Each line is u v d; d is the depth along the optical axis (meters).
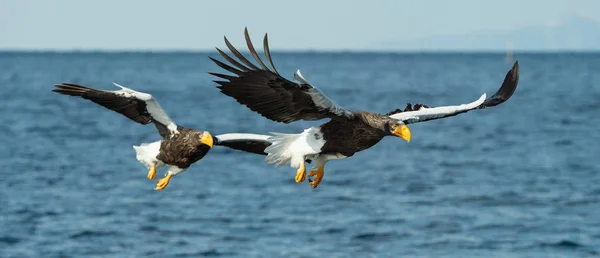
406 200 23.02
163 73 113.44
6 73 107.38
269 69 9.62
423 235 19.06
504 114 52.53
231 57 9.64
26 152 31.72
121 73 112.00
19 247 17.95
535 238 18.86
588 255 17.67
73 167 28.11
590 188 24.98
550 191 24.52
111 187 24.47
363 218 20.61
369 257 17.44
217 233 19.05
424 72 125.94
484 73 121.75
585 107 57.03
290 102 10.03
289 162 10.81
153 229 19.36
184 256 17.30
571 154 33.12
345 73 120.12
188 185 24.92
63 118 46.38
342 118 10.41
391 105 57.12
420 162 30.70
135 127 42.22
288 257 17.31
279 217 20.64
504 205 22.41
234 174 26.95
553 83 89.81
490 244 18.42
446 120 48.69
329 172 27.94
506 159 31.64
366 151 33.75
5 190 23.70
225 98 63.38
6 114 48.31
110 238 18.62
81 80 90.00
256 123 44.47
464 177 27.14
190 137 11.17
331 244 18.30
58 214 20.67
